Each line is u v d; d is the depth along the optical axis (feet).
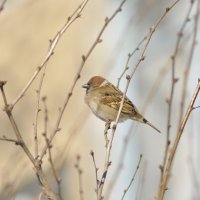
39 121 54.75
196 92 20.53
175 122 54.29
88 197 53.11
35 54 57.21
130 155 50.88
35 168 19.92
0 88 19.92
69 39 57.62
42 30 57.77
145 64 56.18
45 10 58.13
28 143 51.52
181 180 49.75
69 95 21.63
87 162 53.72
